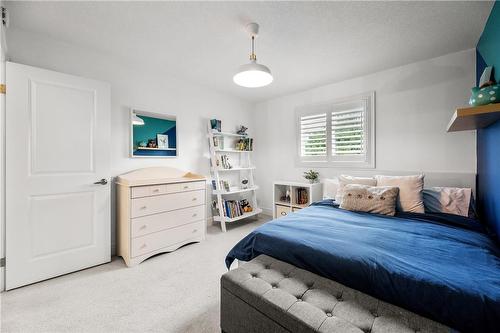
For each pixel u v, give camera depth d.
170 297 1.75
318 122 3.60
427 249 1.36
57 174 2.06
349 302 1.08
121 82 2.70
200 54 2.50
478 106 1.42
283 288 1.21
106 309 1.61
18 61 2.03
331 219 2.00
